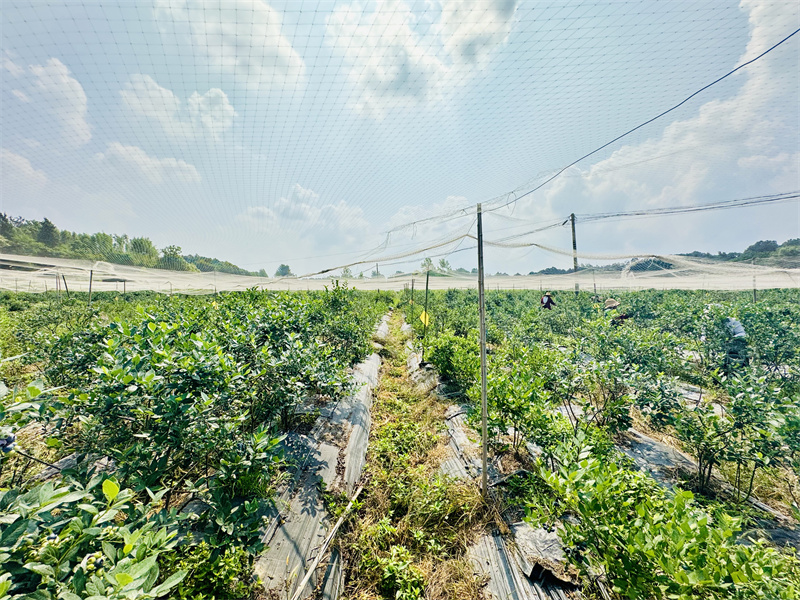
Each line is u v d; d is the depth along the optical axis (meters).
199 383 3.35
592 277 12.21
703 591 1.88
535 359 6.57
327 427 5.48
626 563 2.04
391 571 3.20
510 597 3.00
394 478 4.53
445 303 19.25
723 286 13.22
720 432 3.81
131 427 3.18
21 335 7.38
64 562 1.69
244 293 8.89
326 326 7.76
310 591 2.97
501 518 3.83
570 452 3.04
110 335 4.75
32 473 3.63
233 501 3.39
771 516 3.69
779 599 1.75
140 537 1.90
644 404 4.53
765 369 6.99
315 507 3.84
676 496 2.16
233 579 2.63
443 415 6.43
